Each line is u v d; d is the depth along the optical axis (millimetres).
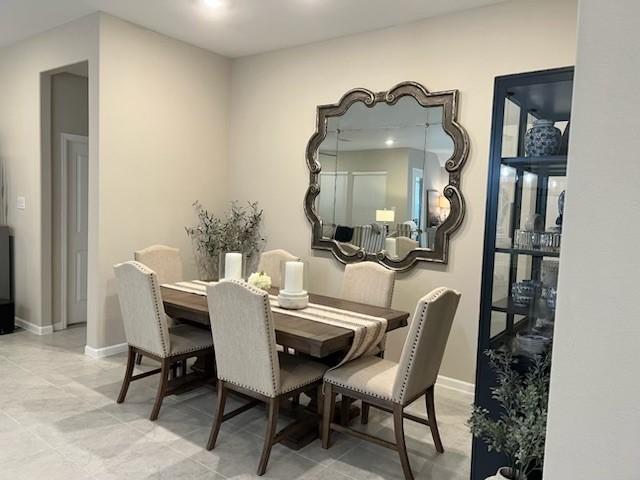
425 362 2461
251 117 4891
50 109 4582
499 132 2188
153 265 3959
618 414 864
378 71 4004
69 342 4469
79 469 2430
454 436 2939
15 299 4980
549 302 2141
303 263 3170
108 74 3938
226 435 2836
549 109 2268
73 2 3668
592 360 884
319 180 4379
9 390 3365
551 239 2152
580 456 902
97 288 4020
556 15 3199
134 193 4211
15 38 4543
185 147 4625
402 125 3863
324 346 2428
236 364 2561
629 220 843
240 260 3570
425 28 3744
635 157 836
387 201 3975
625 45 840
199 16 3877
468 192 3580
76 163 4914
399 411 2416
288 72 4582
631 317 848
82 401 3221
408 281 3889
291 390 2564
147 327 2998
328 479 2436
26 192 4727
